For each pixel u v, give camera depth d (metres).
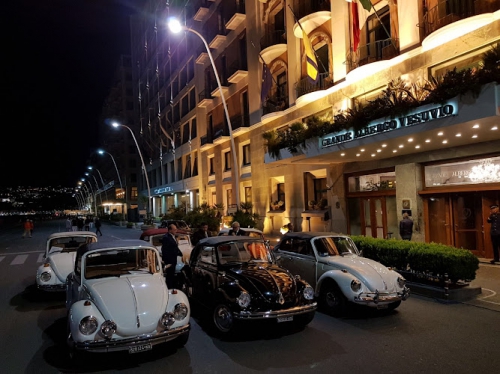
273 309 6.43
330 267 8.05
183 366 5.46
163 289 6.22
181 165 47.06
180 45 45.53
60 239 10.72
